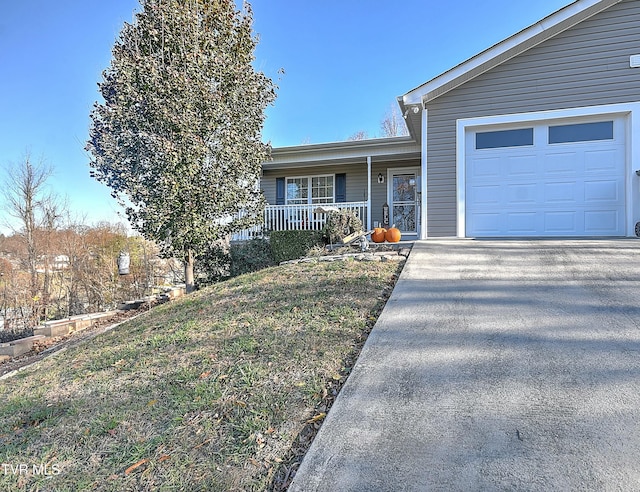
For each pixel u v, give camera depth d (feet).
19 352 20.12
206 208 25.22
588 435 6.02
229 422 7.36
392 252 20.38
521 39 22.41
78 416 8.72
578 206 22.71
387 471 5.63
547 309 11.22
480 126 24.03
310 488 5.48
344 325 11.28
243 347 10.59
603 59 21.93
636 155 21.48
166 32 23.77
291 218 34.65
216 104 24.36
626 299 11.50
